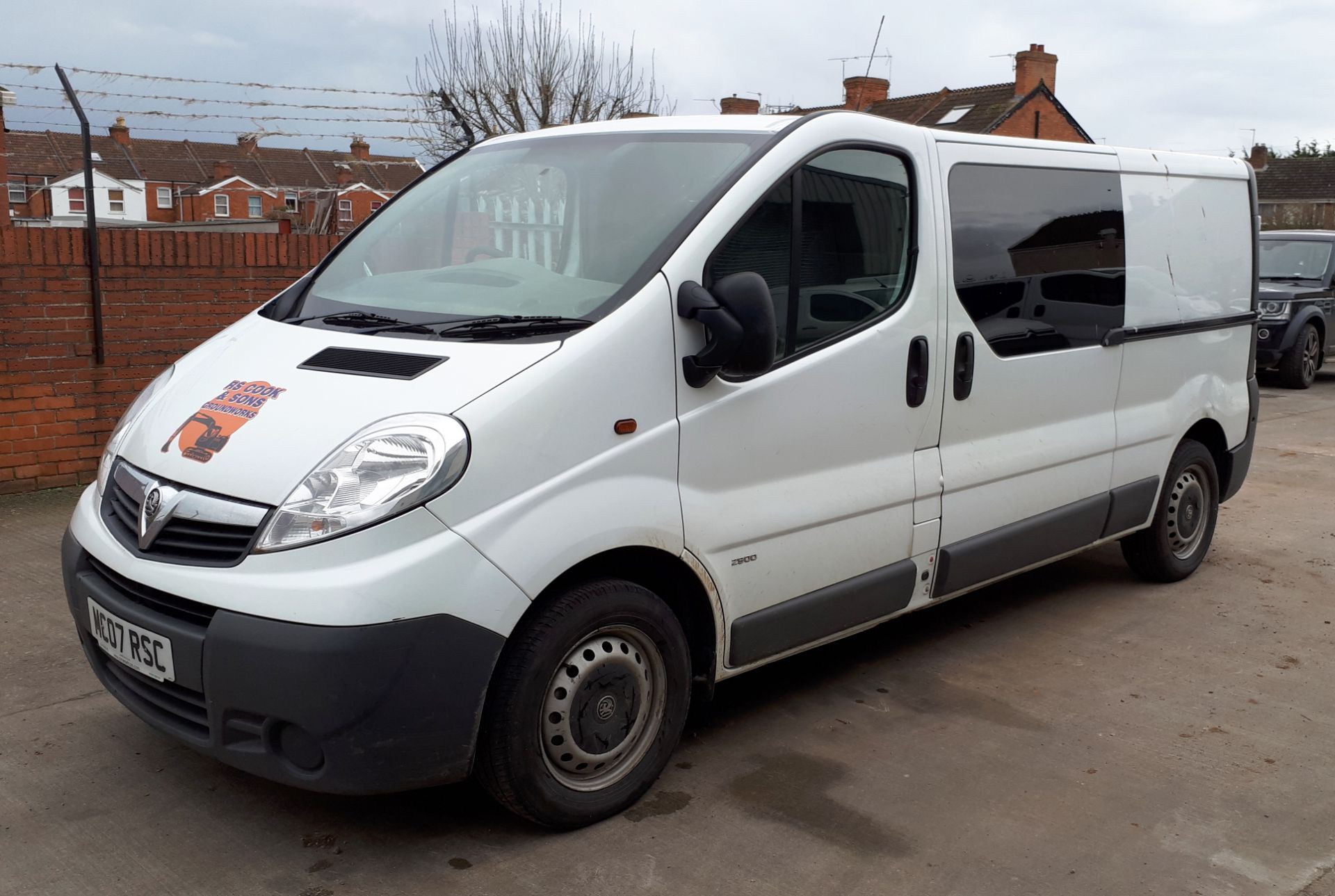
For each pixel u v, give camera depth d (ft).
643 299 10.53
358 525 9.00
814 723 13.07
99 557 10.21
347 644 8.77
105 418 22.88
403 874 9.82
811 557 12.14
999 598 18.03
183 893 9.47
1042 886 9.81
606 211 11.73
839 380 12.14
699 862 10.09
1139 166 16.85
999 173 14.34
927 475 13.37
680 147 12.28
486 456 9.41
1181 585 18.84
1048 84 113.39
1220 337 18.69
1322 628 16.78
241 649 8.92
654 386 10.52
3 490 21.88
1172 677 14.74
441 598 9.11
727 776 11.72
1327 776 12.00
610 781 10.71
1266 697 14.15
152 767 11.62
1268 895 9.76
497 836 10.47
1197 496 18.81
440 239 12.85
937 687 14.24
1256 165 159.94
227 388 10.68
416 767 9.27
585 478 10.00
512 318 10.68
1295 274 48.57
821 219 12.05
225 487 9.53
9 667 14.05
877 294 12.66
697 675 11.65
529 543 9.57
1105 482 16.40
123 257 22.54
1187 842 10.60
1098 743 12.69
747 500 11.43
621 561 10.80
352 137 37.42
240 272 24.02
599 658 10.39
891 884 9.80
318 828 10.54
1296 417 38.37
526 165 13.01
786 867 10.03
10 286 21.35
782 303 11.67
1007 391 14.38
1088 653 15.57
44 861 9.89
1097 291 15.89
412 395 9.66
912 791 11.47
